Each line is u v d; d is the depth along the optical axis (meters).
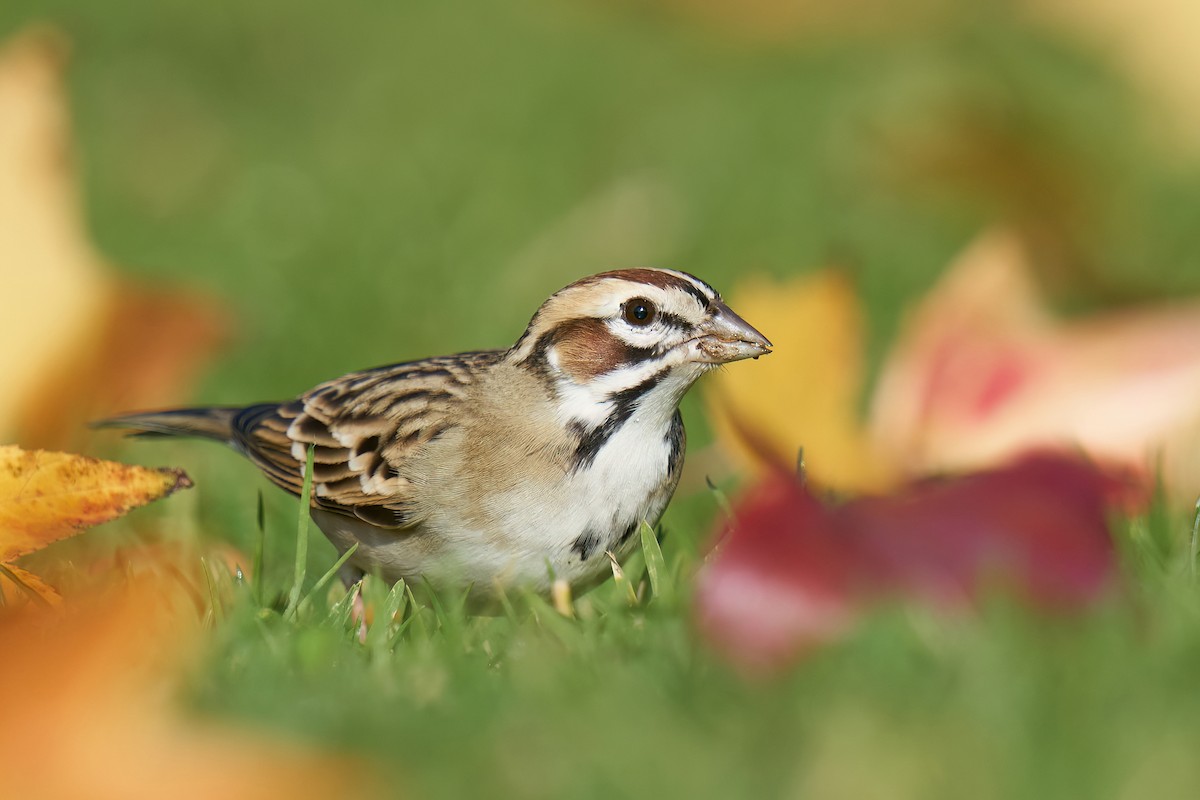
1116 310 13.73
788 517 7.27
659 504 10.14
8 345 10.61
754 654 7.17
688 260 17.84
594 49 23.84
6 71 10.52
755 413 10.09
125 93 23.53
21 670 6.05
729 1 23.17
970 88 15.97
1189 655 7.09
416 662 7.99
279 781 6.10
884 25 22.19
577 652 7.90
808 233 17.89
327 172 20.08
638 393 9.91
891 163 15.97
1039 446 8.02
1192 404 10.23
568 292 10.09
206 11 25.88
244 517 11.72
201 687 7.40
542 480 9.87
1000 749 6.39
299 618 9.06
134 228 19.06
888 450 10.47
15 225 10.58
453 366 10.66
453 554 10.03
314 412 11.05
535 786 6.41
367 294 16.81
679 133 20.75
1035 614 7.32
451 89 23.17
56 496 8.41
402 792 6.35
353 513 10.24
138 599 6.20
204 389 15.07
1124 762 6.25
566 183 19.58
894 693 6.89
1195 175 17.53
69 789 6.04
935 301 10.70
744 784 6.36
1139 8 17.28
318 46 25.08
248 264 17.39
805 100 20.92
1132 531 8.97
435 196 19.08
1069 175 14.31
